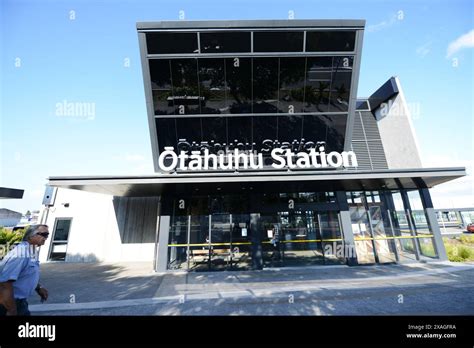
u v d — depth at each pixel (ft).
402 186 39.40
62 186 33.32
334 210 38.96
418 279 27.04
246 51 36.45
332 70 37.88
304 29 35.65
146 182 31.68
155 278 30.78
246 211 38.42
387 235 38.83
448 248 40.32
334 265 36.70
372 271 32.30
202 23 34.83
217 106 38.78
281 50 36.60
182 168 38.19
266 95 38.70
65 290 25.25
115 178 31.65
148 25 34.76
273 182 33.94
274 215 38.47
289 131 40.27
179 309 19.35
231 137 40.22
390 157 48.65
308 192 39.68
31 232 11.60
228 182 32.83
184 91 37.93
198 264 35.81
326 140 40.78
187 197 38.73
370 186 38.93
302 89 38.70
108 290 25.13
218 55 36.19
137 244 47.91
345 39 36.65
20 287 10.91
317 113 39.50
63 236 47.75
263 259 36.78
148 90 37.42
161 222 37.14
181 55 36.01
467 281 25.63
